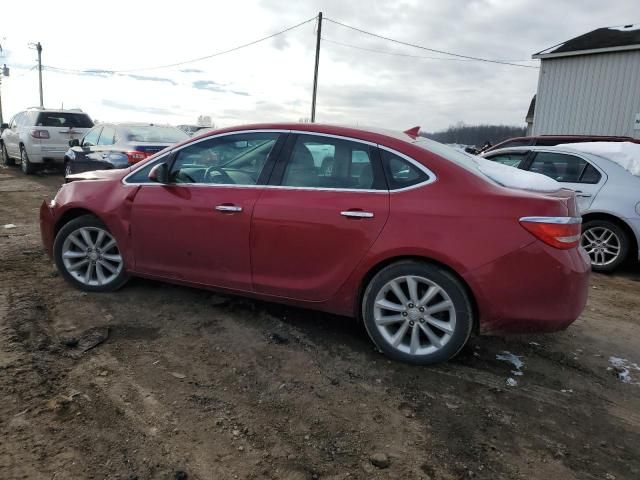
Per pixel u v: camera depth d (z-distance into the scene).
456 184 3.17
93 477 2.21
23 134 13.30
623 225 5.98
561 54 14.66
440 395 3.03
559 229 2.99
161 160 4.05
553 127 15.34
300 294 3.53
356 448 2.52
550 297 3.01
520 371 3.39
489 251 3.02
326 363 3.34
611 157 6.13
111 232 4.17
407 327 3.33
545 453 2.55
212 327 3.79
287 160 3.60
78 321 3.78
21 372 3.00
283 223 3.46
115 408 2.72
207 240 3.75
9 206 8.70
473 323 3.25
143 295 4.34
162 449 2.43
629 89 13.80
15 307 3.93
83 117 13.91
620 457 2.55
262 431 2.61
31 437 2.45
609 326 4.32
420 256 3.17
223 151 3.83
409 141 3.42
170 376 3.08
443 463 2.44
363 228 3.26
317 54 27.34
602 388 3.23
